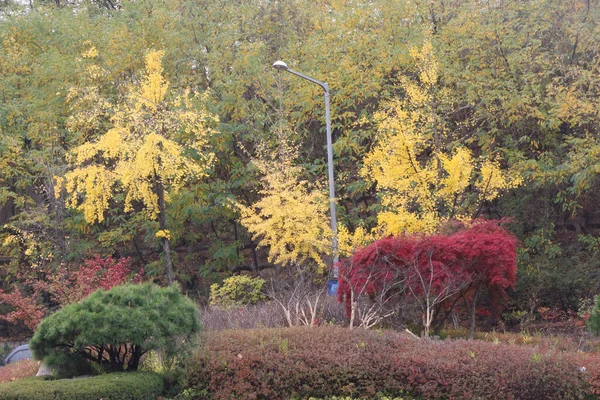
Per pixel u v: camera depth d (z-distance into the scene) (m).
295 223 16.55
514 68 19.00
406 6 20.89
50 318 9.20
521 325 16.36
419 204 16.84
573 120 17.19
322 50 20.89
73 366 9.35
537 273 18.30
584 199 20.61
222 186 20.42
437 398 8.87
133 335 8.88
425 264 12.16
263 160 18.42
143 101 17.84
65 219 21.11
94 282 15.51
